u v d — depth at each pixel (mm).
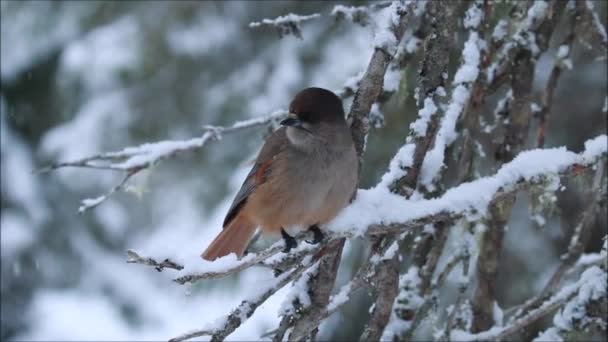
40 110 19578
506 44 9406
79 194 19703
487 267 9320
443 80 7672
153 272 21203
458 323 9391
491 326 9344
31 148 20141
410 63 9180
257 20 15781
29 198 20000
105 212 19391
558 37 13828
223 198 15766
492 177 6992
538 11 9383
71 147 16500
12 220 20031
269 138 8125
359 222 6902
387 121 13367
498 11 9664
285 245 6844
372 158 13461
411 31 9289
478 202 6875
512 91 9375
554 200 8297
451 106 8359
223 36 15852
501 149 9414
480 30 8836
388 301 7895
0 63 18688
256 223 8156
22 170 19953
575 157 7016
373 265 7520
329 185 7535
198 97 15836
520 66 9359
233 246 8320
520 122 9383
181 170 16109
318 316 7320
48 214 20031
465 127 9109
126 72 16234
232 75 15602
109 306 20719
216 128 9641
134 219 19234
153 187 16375
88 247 20359
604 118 14320
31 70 18781
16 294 20391
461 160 9203
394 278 7824
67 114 17219
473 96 9070
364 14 9273
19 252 19969
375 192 7102
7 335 20422
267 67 15312
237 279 15602
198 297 15602
